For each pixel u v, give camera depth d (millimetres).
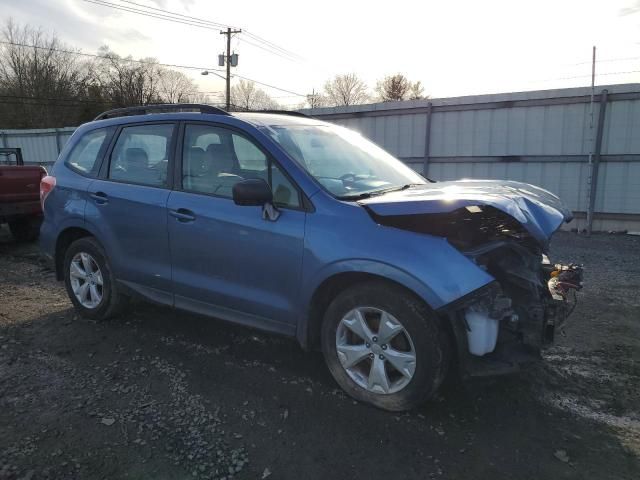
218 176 3717
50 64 46906
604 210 9977
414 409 3156
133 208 4098
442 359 2912
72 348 4082
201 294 3787
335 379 3305
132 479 2516
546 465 2654
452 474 2574
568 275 3479
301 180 3320
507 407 3215
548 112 10195
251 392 3369
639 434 2947
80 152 4738
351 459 2686
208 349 4062
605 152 9758
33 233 8797
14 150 11781
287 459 2682
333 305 3219
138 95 53062
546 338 3125
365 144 4422
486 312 2822
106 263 4465
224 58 37875
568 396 3373
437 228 3025
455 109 11164
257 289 3492
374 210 3021
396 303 2932
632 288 5949
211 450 2750
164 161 4039
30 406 3180
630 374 3705
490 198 2918
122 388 3420
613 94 9516
